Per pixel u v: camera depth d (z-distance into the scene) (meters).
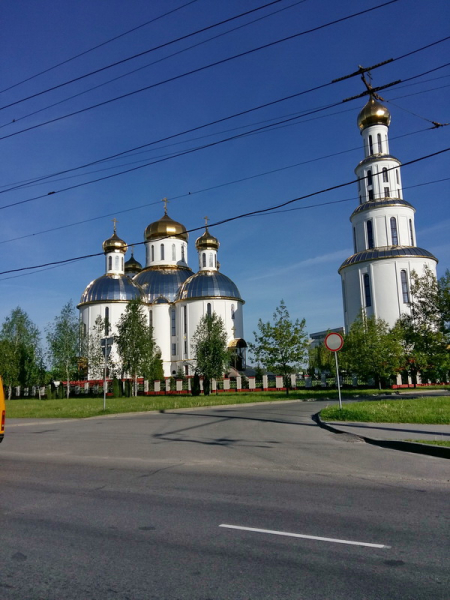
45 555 4.93
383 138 55.47
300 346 37.75
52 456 11.48
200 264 66.50
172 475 8.87
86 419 22.23
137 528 5.76
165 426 17.55
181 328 64.50
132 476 8.85
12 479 8.77
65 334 55.16
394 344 38.78
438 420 14.87
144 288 68.56
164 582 4.27
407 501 6.84
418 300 30.94
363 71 12.84
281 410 23.30
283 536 5.40
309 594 4.00
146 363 47.66
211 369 46.78
